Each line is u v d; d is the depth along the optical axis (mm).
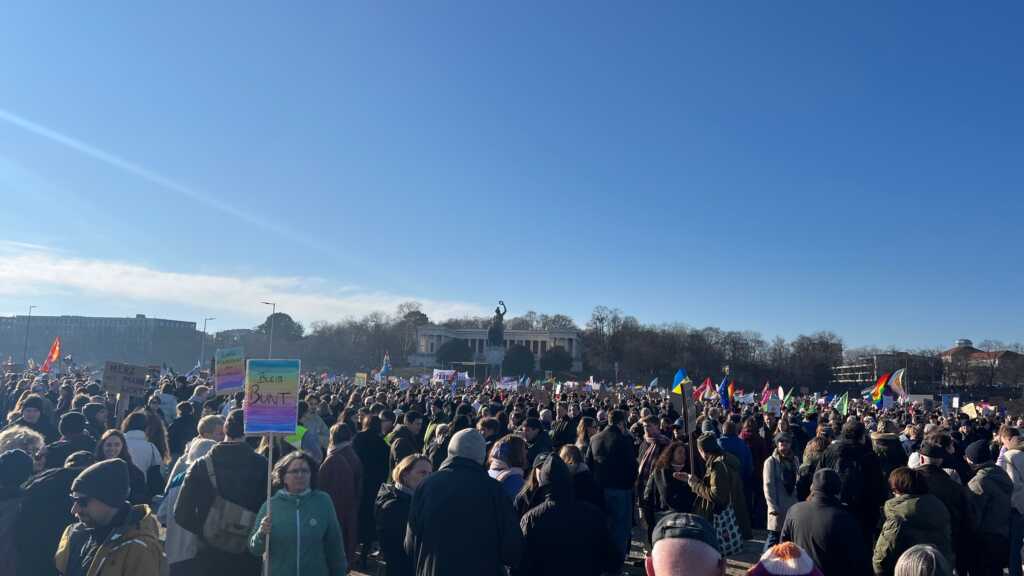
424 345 173125
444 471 6398
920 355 143750
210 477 6797
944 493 8672
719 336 161625
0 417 21047
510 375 134375
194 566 6938
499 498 6289
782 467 11562
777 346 162500
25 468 7059
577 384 66188
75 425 9117
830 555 6574
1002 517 9203
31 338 183000
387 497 8422
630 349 152500
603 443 12094
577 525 6250
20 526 6809
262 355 168750
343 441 9758
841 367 150625
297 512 6598
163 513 7883
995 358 142000
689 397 10672
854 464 9125
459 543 5992
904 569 4898
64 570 5906
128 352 177125
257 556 6652
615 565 6383
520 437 9039
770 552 4344
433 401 23141
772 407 28625
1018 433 10555
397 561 8219
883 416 25469
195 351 178750
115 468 5641
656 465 10719
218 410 15180
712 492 9750
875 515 8961
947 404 40906
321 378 55156
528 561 6359
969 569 9250
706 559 3545
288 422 6809
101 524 5566
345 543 9117
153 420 11445
